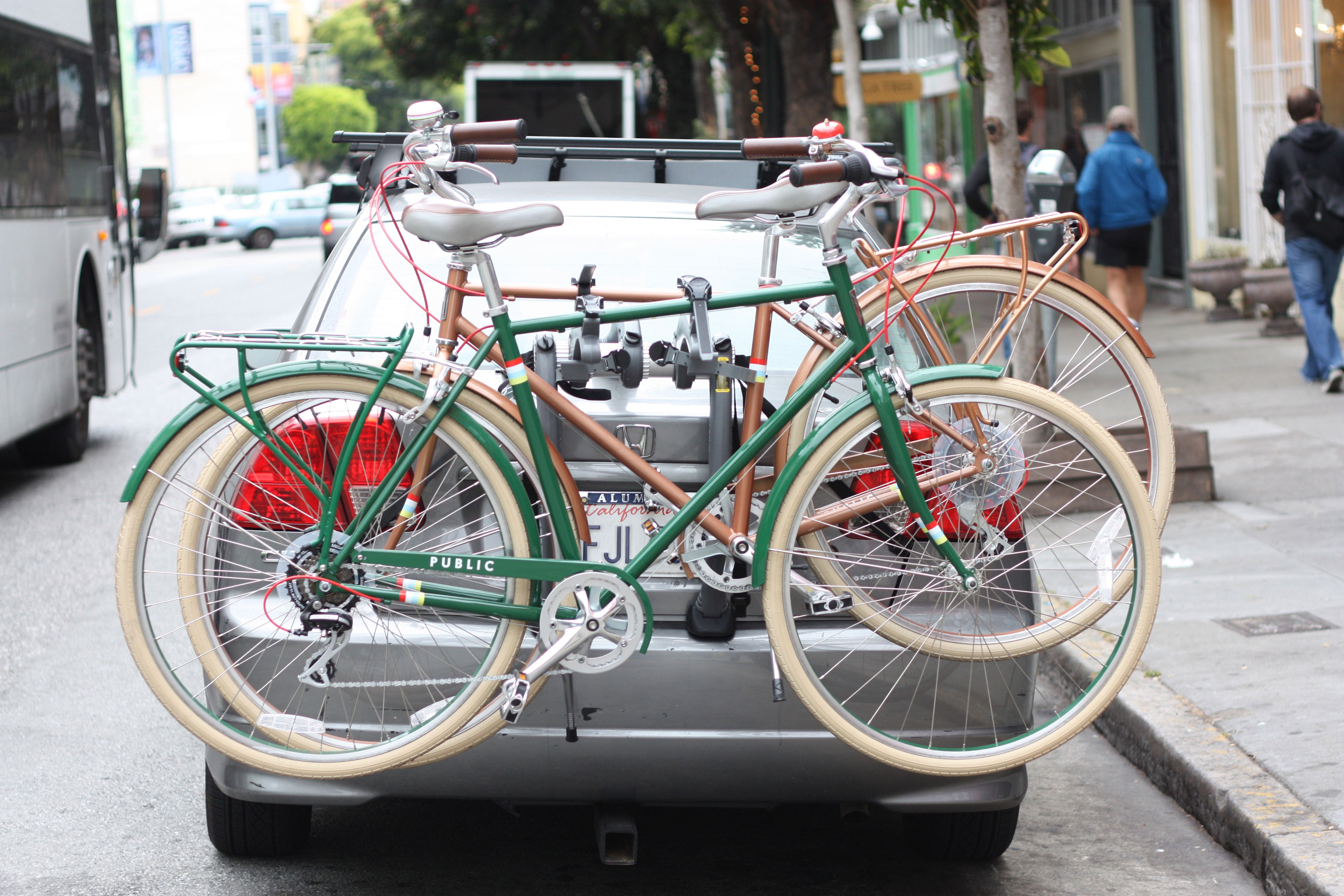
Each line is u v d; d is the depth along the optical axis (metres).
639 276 4.28
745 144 3.42
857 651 3.50
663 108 31.45
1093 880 4.17
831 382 3.46
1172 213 18.05
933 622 3.52
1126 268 13.09
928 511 3.46
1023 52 8.80
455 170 3.65
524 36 29.25
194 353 18.19
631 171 5.15
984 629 3.53
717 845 4.41
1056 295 3.57
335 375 3.35
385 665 3.45
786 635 3.39
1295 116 11.03
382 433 3.44
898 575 3.51
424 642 3.45
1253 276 14.09
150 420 13.23
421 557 3.39
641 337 3.46
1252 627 5.90
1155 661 5.56
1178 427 8.48
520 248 4.38
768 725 3.51
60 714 5.55
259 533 3.47
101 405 14.15
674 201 4.66
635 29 28.58
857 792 3.61
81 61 11.35
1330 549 7.12
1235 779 4.45
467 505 3.49
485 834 4.47
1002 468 3.53
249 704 3.44
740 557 3.42
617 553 3.50
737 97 20.50
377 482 3.44
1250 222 15.72
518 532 3.40
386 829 4.50
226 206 52.91
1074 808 4.74
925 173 24.72
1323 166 10.92
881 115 28.62
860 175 3.33
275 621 3.44
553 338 3.55
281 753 3.44
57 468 10.97
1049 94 22.27
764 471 3.54
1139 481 3.46
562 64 23.53
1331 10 13.90
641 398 3.62
